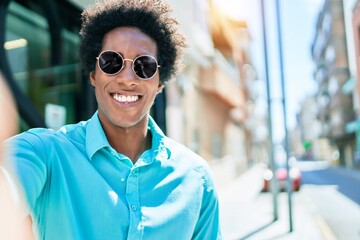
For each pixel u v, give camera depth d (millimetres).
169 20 1397
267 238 7527
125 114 1225
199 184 1276
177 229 1132
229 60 21938
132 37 1267
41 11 5758
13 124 575
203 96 16375
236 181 22797
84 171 1054
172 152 1276
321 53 63812
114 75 1225
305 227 8680
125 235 1031
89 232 1002
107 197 1036
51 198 1012
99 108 1270
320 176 31766
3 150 672
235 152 26750
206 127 16859
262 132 57438
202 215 1303
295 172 17750
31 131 1079
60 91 6086
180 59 1522
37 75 5637
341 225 9141
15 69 5191
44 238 1006
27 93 5371
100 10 1304
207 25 13234
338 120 52000
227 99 18984
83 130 1196
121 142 1266
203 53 12602
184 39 1502
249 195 15758
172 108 11086
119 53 1245
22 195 775
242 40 30156
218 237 1358
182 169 1249
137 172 1139
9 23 5152
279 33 9250
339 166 55062
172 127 11008
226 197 15078
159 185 1162
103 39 1290
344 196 15547
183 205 1174
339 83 50250
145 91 1262
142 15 1299
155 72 1280
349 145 51750
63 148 1073
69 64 6371
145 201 1115
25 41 5465
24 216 799
